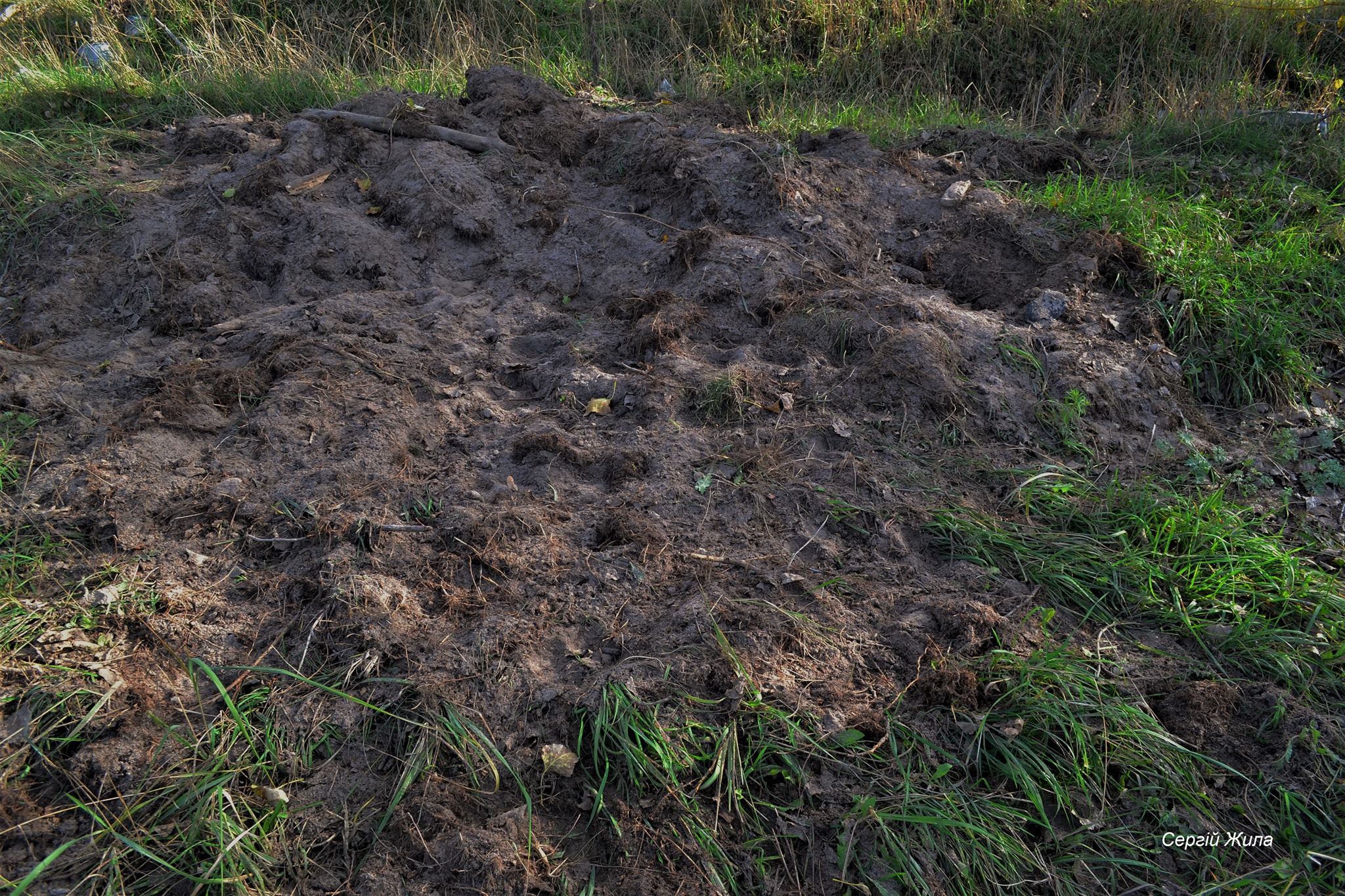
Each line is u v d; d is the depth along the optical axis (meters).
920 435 3.67
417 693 2.64
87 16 8.12
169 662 2.70
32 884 2.21
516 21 8.36
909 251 4.69
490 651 2.75
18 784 2.39
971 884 2.39
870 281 4.40
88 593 2.85
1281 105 6.84
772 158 4.83
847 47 7.96
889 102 7.47
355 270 4.46
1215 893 2.39
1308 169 5.65
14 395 3.66
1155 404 3.96
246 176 4.77
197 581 2.95
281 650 2.76
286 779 2.48
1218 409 4.11
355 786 2.48
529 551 3.07
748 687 2.66
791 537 3.22
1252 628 3.02
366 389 3.74
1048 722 2.69
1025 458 3.63
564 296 4.48
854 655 2.83
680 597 2.96
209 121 5.61
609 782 2.53
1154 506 3.40
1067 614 3.09
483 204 4.79
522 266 4.61
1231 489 3.67
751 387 3.74
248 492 3.25
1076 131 6.24
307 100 6.40
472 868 2.32
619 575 3.02
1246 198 5.22
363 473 3.35
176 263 4.35
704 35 8.32
